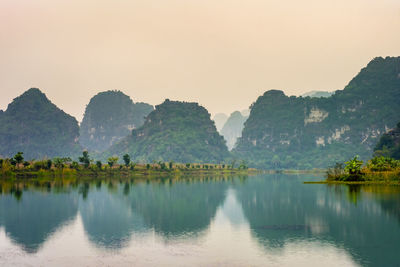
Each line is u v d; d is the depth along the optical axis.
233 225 69.94
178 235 61.00
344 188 138.50
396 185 144.50
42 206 96.38
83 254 49.62
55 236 60.31
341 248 52.00
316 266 44.38
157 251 50.91
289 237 59.03
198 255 49.00
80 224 71.31
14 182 184.25
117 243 55.56
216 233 62.47
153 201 109.75
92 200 110.44
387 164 173.88
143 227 68.06
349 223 70.12
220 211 88.75
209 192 141.00
